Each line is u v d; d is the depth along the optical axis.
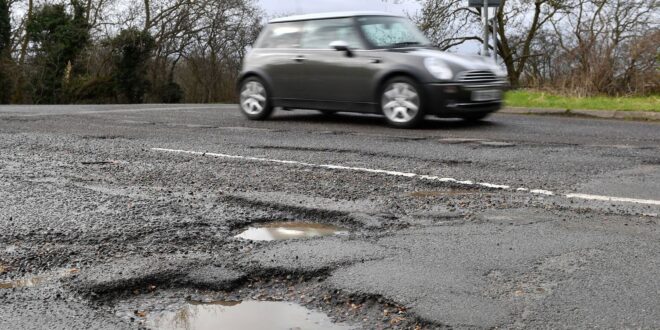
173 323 2.46
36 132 8.74
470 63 8.97
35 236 3.54
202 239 3.51
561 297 2.61
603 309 2.49
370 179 5.21
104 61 34.81
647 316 2.43
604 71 14.62
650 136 8.18
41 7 34.09
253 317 2.52
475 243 3.37
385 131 8.67
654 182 5.01
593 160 6.16
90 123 10.09
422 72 8.76
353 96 9.38
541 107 12.09
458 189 4.82
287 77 10.02
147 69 35.72
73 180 5.21
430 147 7.09
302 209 4.18
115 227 3.72
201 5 35.41
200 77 38.75
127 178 5.30
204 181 5.16
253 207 4.28
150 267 3.01
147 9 35.50
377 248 3.30
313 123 9.84
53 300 2.66
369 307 2.59
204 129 9.10
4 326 2.39
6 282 2.86
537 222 3.80
